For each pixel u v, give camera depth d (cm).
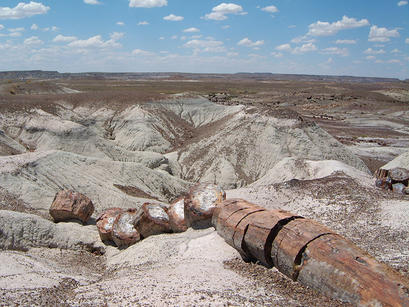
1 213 1786
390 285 912
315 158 4275
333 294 989
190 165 4531
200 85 16312
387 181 2277
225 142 4625
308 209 2025
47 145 4509
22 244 1734
